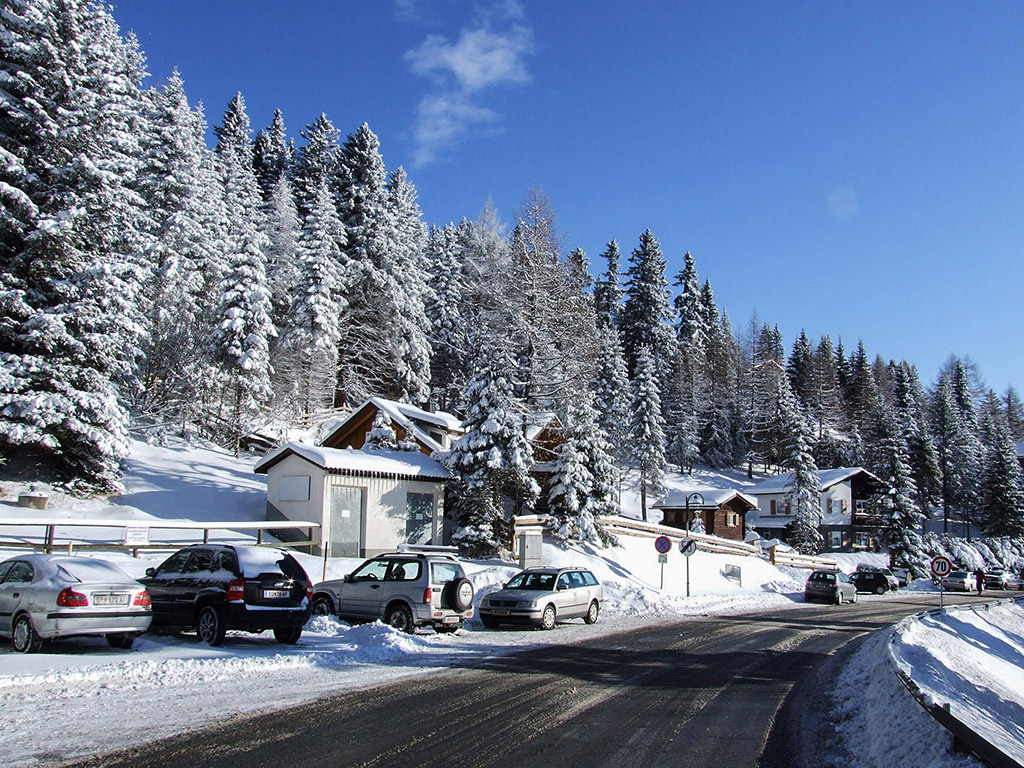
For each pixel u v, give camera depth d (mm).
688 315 97688
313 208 53031
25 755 6527
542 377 38188
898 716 8391
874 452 88125
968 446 91938
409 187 68500
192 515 28000
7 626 12016
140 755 6648
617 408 61938
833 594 35344
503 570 25312
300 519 27516
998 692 15664
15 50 26688
